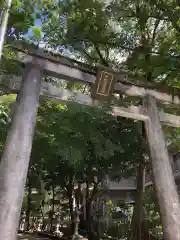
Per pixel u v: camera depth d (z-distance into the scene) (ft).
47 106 36.65
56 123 30.76
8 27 16.84
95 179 47.21
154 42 25.88
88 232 44.68
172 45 22.93
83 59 30.42
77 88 34.47
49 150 37.91
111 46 28.22
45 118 31.63
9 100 18.83
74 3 21.99
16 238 11.87
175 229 15.88
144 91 21.65
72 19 23.66
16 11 16.17
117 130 34.12
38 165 46.44
